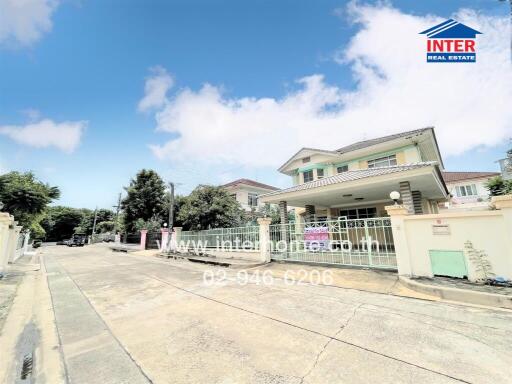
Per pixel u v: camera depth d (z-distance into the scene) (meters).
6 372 2.93
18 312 5.20
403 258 6.60
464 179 27.33
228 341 3.48
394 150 15.59
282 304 5.06
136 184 29.38
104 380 2.68
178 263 12.48
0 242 8.92
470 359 2.86
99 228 51.28
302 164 20.22
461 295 4.91
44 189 17.61
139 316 4.64
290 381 2.53
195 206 17.22
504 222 5.43
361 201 14.73
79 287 7.43
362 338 3.45
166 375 2.72
